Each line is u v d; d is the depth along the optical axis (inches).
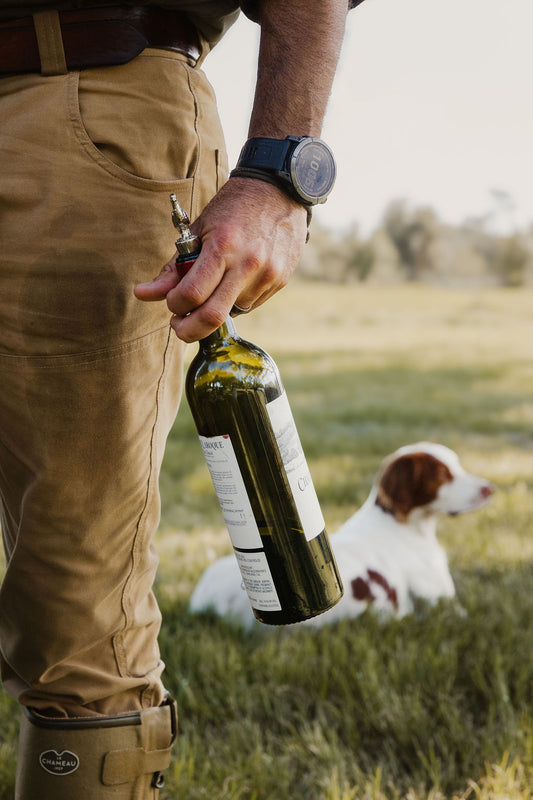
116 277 49.4
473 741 83.9
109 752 54.9
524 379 461.4
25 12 48.7
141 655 58.0
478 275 2390.5
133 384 51.7
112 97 49.0
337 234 2401.6
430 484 116.2
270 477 48.0
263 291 47.1
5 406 51.4
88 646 54.7
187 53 51.8
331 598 50.0
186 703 94.0
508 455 243.3
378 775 76.7
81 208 48.9
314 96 48.5
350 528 121.3
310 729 88.4
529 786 74.9
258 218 45.9
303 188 47.1
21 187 48.8
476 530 159.0
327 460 239.6
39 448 51.3
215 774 78.7
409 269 2405.3
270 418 48.1
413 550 117.6
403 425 310.7
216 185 54.1
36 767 55.4
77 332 49.8
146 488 54.5
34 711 56.4
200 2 50.8
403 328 952.3
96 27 48.6
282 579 48.6
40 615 53.3
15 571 53.2
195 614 116.6
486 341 767.7
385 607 113.2
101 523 52.9
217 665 100.0
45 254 49.1
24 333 50.0
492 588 125.3
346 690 93.2
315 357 631.8
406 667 98.3
